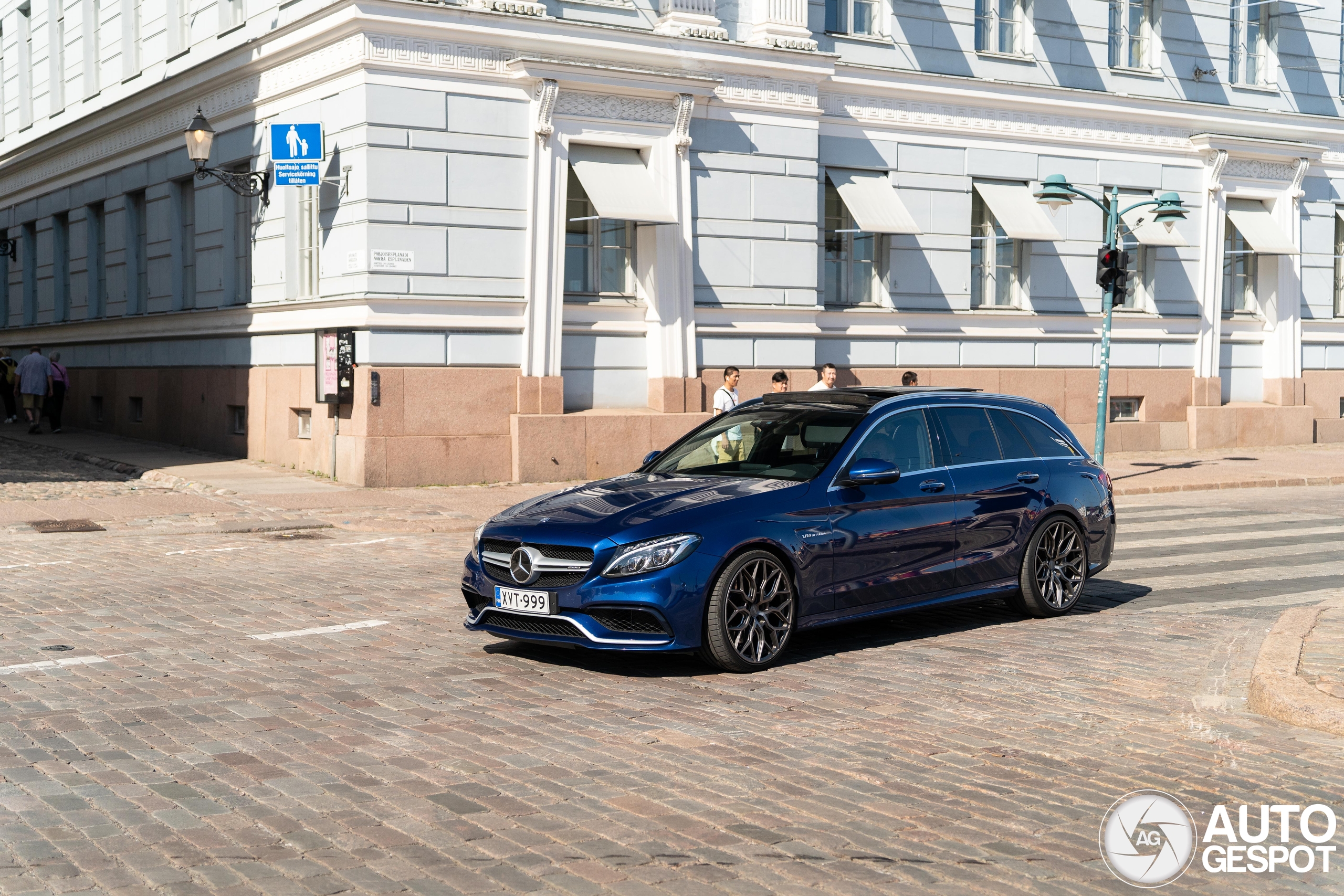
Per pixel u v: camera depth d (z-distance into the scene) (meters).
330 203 18.08
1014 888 4.33
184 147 22.36
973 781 5.48
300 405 19.14
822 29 21.48
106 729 6.25
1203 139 25.27
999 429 9.26
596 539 7.34
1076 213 24.31
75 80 27.22
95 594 10.17
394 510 15.60
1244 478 20.33
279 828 4.87
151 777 5.50
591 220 19.42
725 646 7.43
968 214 23.06
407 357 17.64
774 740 6.11
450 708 6.73
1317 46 27.59
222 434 21.55
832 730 6.30
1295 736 6.17
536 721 6.47
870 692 7.07
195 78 21.44
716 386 20.17
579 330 19.03
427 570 11.66
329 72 17.95
